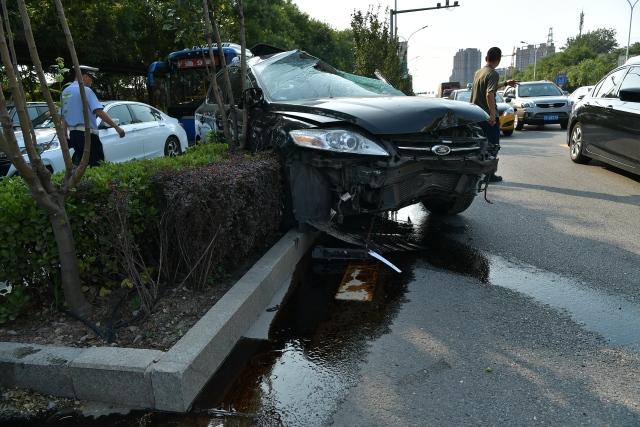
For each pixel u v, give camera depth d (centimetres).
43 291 353
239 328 336
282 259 427
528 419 250
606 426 244
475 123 479
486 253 494
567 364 298
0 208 320
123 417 263
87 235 356
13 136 287
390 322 358
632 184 791
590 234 541
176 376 262
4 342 306
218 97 545
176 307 348
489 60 755
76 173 323
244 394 278
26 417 266
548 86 1952
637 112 748
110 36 1780
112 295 366
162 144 1119
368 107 446
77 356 282
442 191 464
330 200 445
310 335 342
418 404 265
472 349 318
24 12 292
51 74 392
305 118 450
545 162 1042
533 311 368
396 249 510
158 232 382
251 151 532
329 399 272
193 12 552
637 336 329
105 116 701
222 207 353
